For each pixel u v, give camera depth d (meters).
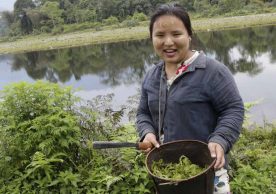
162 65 2.54
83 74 21.25
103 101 4.65
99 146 2.41
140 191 3.52
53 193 3.65
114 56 29.89
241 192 3.56
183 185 2.11
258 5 54.84
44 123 3.85
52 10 79.25
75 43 55.66
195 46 2.53
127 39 49.91
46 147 3.79
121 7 73.75
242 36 29.78
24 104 4.04
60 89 4.16
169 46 2.36
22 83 4.09
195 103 2.36
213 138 2.26
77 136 3.91
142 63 21.98
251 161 4.27
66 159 3.92
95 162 3.88
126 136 4.21
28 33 84.62
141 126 2.66
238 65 15.05
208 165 2.31
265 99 8.95
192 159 2.41
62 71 25.02
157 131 2.62
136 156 3.83
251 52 18.61
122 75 17.52
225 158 2.42
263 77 11.76
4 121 4.01
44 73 25.38
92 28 72.44
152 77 2.59
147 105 2.70
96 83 15.70
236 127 2.27
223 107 2.33
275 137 5.21
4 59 44.97
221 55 18.81
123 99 10.94
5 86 4.09
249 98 9.53
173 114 2.42
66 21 79.69
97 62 27.30
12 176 3.84
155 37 2.42
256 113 7.67
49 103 3.96
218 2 59.03
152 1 69.94
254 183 3.66
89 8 78.69
